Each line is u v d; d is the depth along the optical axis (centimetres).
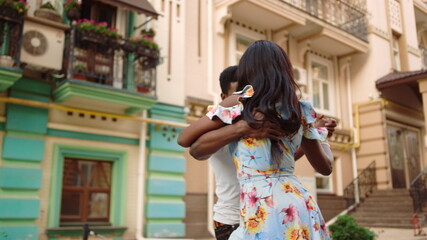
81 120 817
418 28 1969
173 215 892
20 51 693
